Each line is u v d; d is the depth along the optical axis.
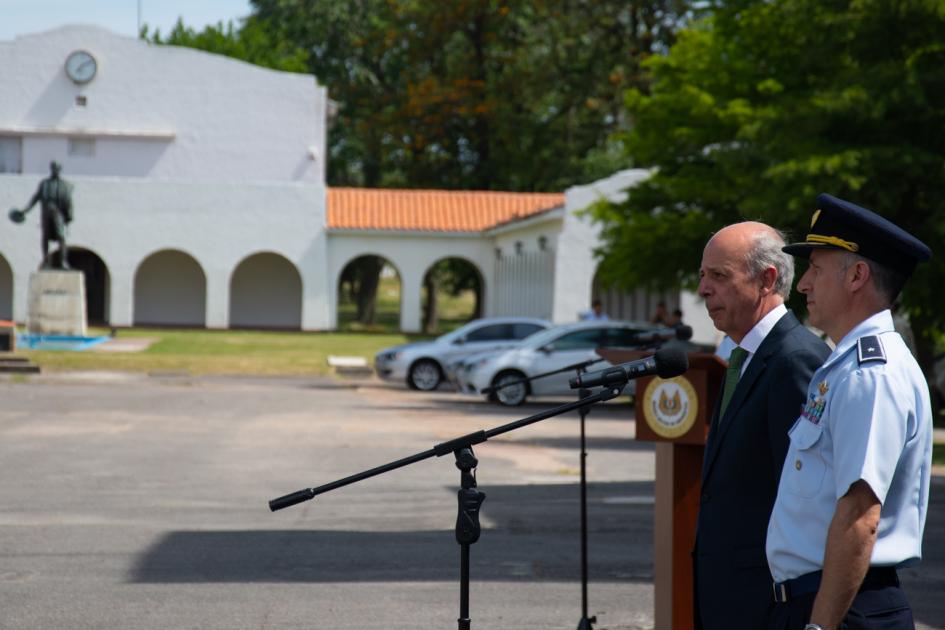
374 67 74.25
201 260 54.28
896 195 20.53
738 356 4.60
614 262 28.53
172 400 24.89
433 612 8.23
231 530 11.20
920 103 20.12
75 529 11.13
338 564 9.76
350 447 17.77
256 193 54.41
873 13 20.70
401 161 70.31
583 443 7.70
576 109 69.75
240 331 53.56
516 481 14.79
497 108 67.06
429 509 12.55
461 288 72.38
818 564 3.85
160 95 58.22
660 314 34.16
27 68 56.97
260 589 8.86
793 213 20.42
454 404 25.84
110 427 19.77
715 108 26.50
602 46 67.56
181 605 8.34
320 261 54.59
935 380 25.97
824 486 3.84
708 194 26.36
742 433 4.43
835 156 19.97
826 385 3.85
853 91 20.45
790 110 22.62
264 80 58.84
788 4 22.17
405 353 29.58
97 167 57.69
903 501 3.75
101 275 58.12
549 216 42.97
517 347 26.30
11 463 15.42
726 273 4.54
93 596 8.58
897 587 3.81
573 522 11.86
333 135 75.44
